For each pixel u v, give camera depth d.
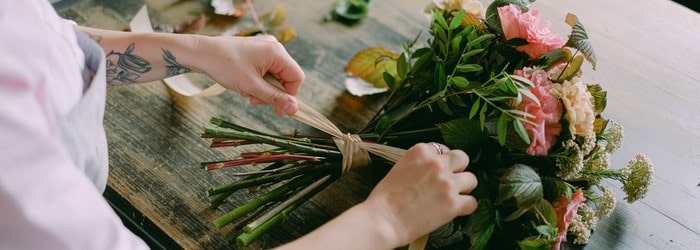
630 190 1.00
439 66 0.96
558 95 0.93
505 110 0.90
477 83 0.96
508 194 0.88
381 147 0.99
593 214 0.96
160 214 0.98
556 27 1.28
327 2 1.28
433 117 1.01
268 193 0.98
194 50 0.98
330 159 1.02
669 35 1.29
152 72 1.00
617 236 1.01
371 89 1.15
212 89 1.10
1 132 0.68
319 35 1.23
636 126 1.14
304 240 0.82
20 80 0.71
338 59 1.20
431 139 1.01
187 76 1.14
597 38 1.27
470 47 0.98
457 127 0.93
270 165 1.03
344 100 1.14
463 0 1.04
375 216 0.85
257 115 1.10
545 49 0.97
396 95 1.06
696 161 1.10
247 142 1.03
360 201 1.02
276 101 1.00
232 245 0.96
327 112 1.12
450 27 0.99
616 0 1.34
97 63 0.83
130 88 1.11
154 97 1.11
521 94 0.92
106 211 0.73
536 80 0.93
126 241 0.74
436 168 0.88
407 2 1.31
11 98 0.70
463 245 0.98
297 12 1.26
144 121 1.08
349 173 1.05
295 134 1.05
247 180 0.99
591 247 0.99
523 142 0.92
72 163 0.73
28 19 0.74
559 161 0.94
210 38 0.99
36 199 0.69
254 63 1.00
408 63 1.11
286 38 1.21
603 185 1.06
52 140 0.71
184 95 1.11
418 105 1.00
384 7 1.29
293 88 1.04
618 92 1.18
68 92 0.76
